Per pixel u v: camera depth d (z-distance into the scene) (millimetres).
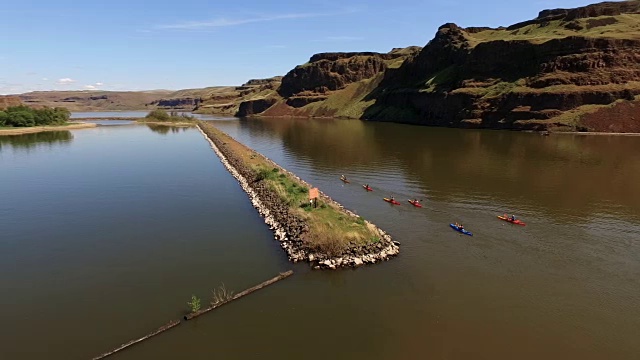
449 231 40469
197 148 107125
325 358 22391
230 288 30125
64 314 27297
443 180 60938
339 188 57750
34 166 79062
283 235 39188
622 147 88938
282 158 85188
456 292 29250
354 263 33188
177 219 46094
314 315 26547
